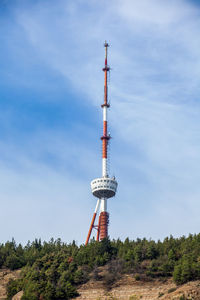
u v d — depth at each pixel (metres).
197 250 181.00
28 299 167.50
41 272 180.62
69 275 177.50
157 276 172.50
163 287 164.00
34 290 170.50
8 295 180.50
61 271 182.38
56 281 177.62
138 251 190.62
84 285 174.88
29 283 175.12
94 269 184.75
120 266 182.88
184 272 161.62
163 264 175.25
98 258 193.38
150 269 176.75
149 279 171.25
